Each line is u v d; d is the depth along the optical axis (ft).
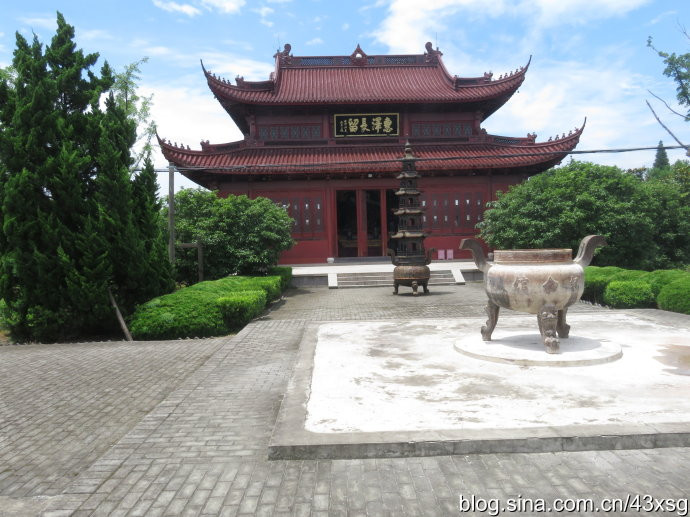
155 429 19.38
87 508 13.44
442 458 15.58
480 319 38.45
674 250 88.43
